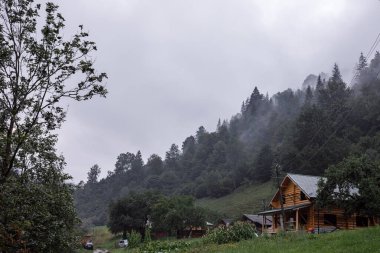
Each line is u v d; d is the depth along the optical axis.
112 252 56.06
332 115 110.12
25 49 14.23
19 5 14.09
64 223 18.67
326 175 32.84
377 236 17.78
